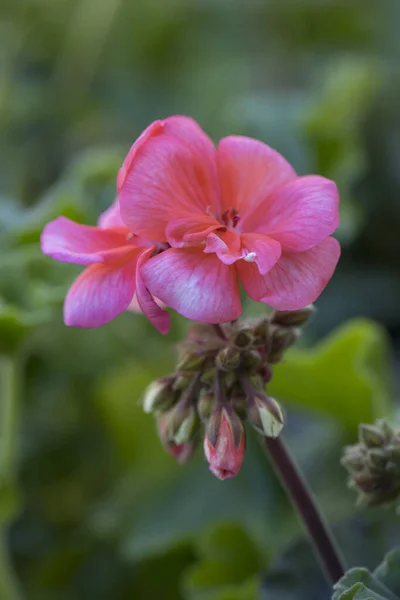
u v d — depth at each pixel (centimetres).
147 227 45
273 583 52
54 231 45
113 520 63
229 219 45
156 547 61
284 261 44
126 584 63
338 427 62
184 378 46
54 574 63
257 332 46
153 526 62
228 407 45
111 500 64
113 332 70
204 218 45
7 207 62
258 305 65
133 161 45
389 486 48
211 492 62
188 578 60
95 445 71
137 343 70
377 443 48
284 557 52
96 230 46
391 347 85
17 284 59
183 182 45
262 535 60
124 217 44
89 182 65
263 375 46
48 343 71
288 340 46
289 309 44
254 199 46
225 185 46
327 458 62
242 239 44
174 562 63
